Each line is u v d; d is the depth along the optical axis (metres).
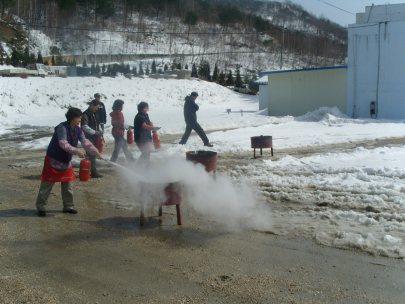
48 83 37.16
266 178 7.93
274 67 86.44
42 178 5.88
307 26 124.44
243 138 15.41
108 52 74.69
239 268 3.99
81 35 76.19
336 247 4.47
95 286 3.64
